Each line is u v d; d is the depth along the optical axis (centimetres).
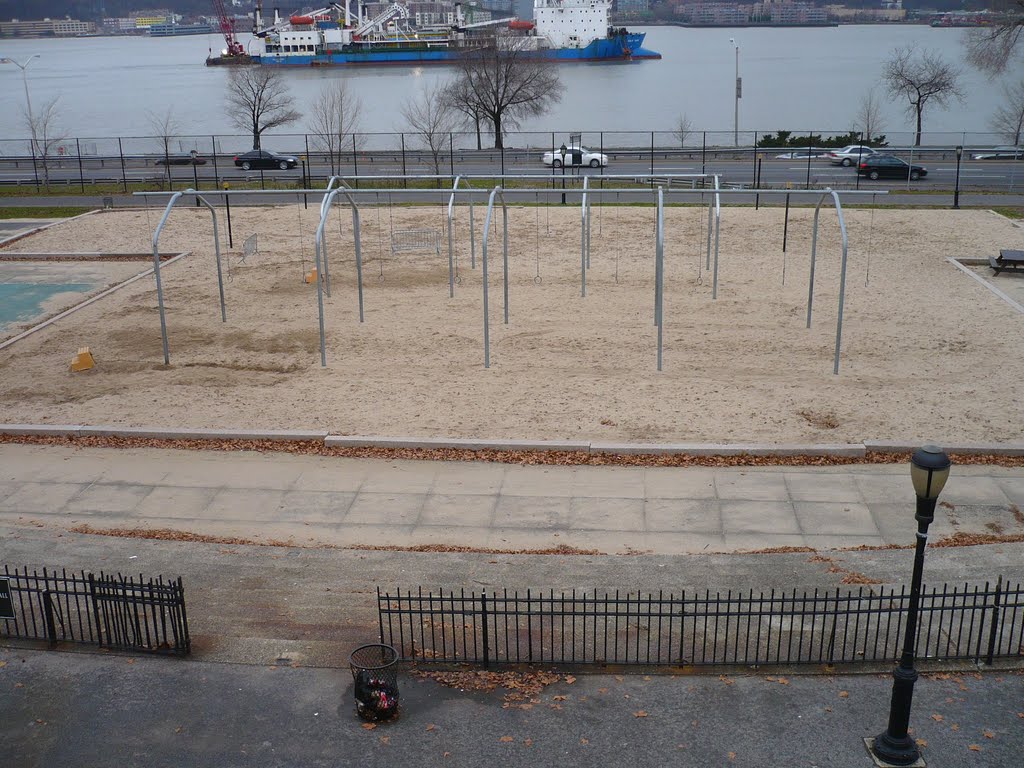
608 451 1997
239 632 1341
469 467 1969
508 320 2941
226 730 1145
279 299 3238
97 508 1819
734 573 1473
